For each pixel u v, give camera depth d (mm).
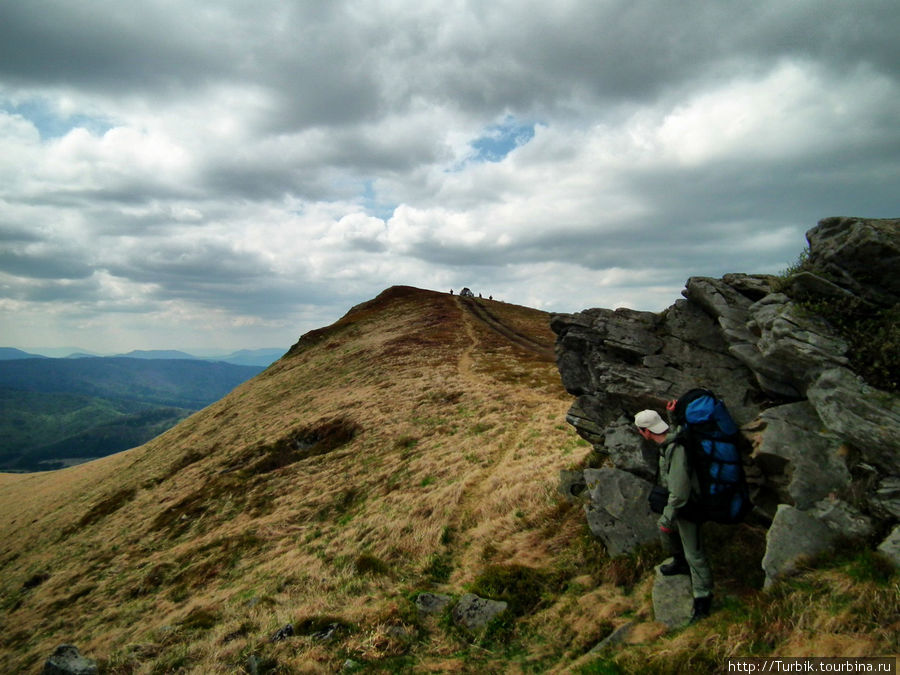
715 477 5883
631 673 5285
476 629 8023
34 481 78812
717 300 9141
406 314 83062
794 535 5824
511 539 11359
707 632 5457
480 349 49938
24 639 21234
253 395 65000
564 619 7410
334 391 48438
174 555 24547
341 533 18359
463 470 19641
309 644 8531
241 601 13914
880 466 5812
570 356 11617
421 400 34250
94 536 35188
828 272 7172
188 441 55219
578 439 17953
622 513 8773
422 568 11977
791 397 7617
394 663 7473
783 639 4832
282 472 30891
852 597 4824
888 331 6223
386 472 23781
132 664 10961
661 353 9914
